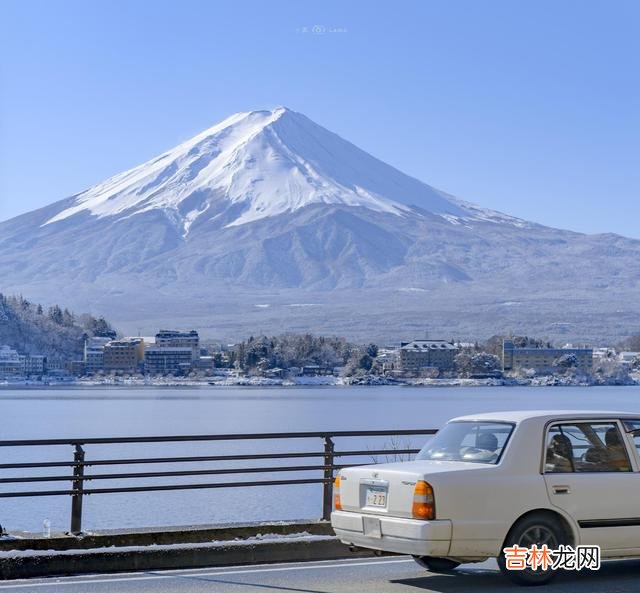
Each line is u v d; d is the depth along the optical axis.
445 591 14.03
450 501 13.84
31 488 59.94
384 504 14.36
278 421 161.88
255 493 56.00
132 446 101.38
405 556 16.83
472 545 13.89
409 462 14.96
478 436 14.79
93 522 44.78
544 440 14.49
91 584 14.34
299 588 14.13
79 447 16.28
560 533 14.31
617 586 14.38
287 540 16.39
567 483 14.35
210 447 97.06
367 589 14.12
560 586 14.38
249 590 13.96
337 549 16.64
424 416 176.38
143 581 14.56
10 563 14.84
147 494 55.69
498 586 14.38
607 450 14.77
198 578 14.79
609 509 14.48
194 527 16.67
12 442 15.82
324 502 17.89
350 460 44.53
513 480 14.16
